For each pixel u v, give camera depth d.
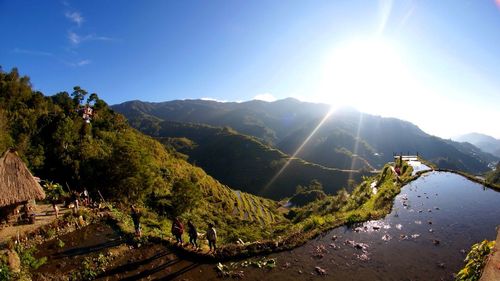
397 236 20.73
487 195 29.91
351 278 15.79
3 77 71.62
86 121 73.44
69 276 17.91
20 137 54.53
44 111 71.56
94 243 23.17
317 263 17.83
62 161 55.19
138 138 103.00
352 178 175.00
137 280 17.30
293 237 21.84
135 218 24.20
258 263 18.28
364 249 19.14
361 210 30.48
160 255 20.62
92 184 46.28
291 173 189.75
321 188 164.25
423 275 15.38
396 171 43.91
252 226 61.62
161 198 56.03
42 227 25.00
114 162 45.38
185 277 17.36
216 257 19.56
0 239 22.28
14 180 24.95
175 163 104.44
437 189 34.41
